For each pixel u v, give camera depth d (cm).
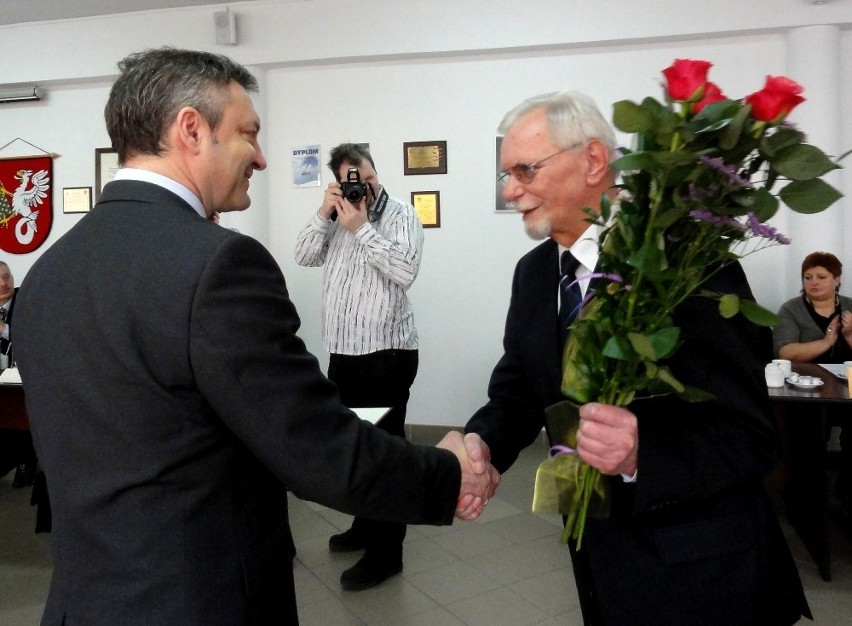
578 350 90
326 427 83
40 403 81
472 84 406
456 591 236
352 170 246
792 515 270
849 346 304
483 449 119
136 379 76
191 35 421
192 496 78
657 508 92
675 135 75
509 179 108
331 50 406
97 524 77
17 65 446
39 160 465
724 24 368
